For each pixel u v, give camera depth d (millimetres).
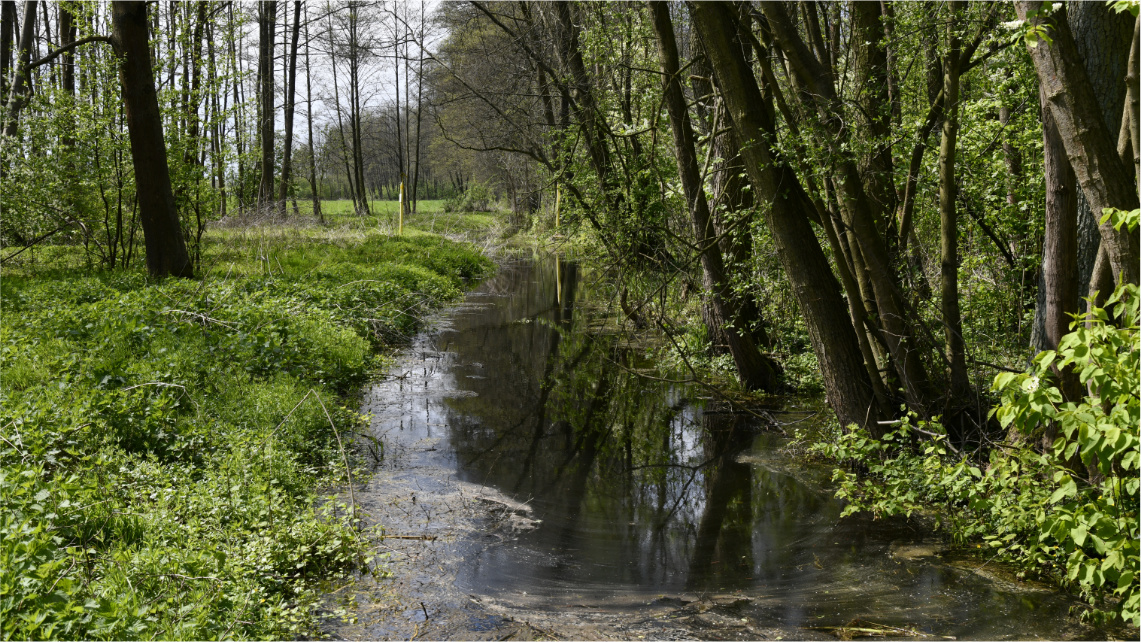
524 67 14977
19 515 4023
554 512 6363
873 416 6785
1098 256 4820
